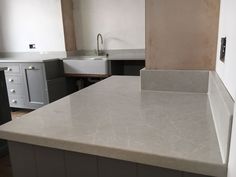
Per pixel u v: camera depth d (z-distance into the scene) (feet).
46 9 12.35
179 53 3.95
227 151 1.66
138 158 1.95
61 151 2.38
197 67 3.92
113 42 12.16
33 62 10.80
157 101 3.49
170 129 2.38
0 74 7.66
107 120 2.70
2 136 2.50
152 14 3.94
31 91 11.34
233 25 2.14
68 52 12.61
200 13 3.69
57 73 11.48
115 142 2.11
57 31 12.42
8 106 8.02
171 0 3.78
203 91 3.92
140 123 2.57
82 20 12.56
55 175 2.50
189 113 2.88
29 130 2.47
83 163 2.31
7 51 14.23
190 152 1.88
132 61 11.43
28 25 13.12
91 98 3.74
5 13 13.51
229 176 1.60
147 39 4.07
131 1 11.25
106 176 2.24
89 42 12.74
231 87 2.13
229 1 2.47
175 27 3.87
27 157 2.58
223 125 1.86
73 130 2.43
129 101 3.51
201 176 1.86
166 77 4.06
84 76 11.18
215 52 3.76
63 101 3.60
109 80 5.27
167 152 1.89
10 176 6.53
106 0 11.75
